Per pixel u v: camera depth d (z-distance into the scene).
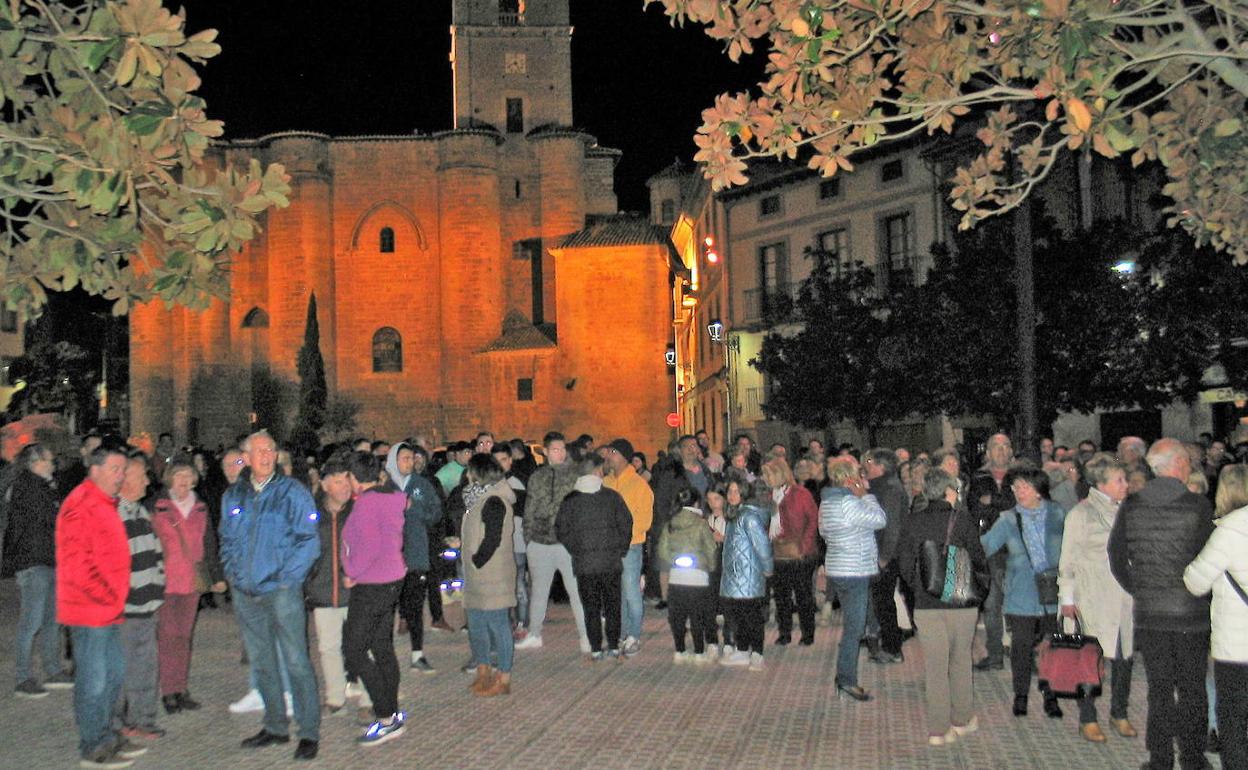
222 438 61.78
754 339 37.97
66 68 7.34
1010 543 9.41
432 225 62.75
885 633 11.98
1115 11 7.67
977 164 9.34
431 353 62.16
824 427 27.36
